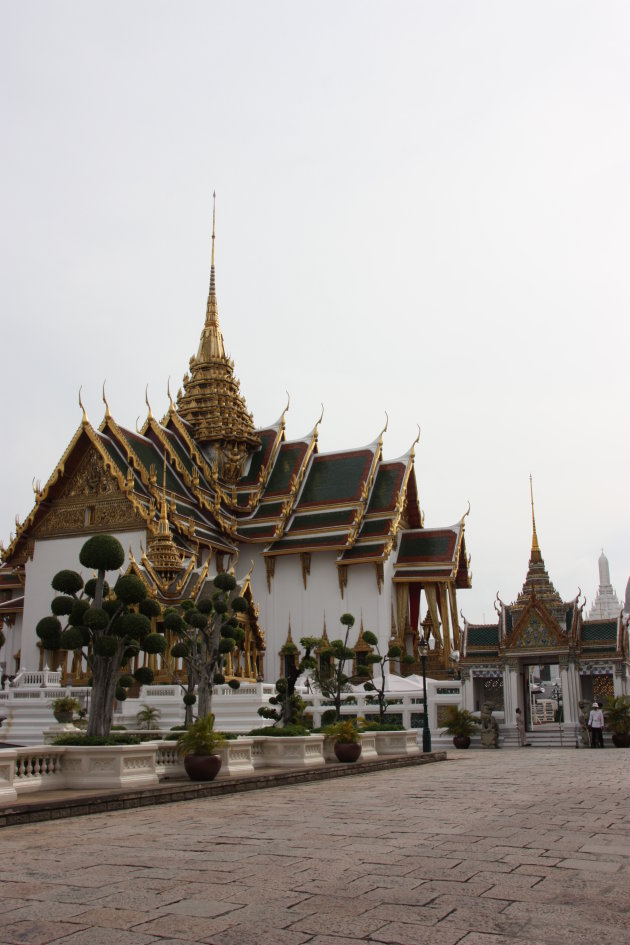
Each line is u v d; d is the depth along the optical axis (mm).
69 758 16781
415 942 6527
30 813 13430
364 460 60125
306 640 32312
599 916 7262
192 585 42812
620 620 41688
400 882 8648
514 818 13547
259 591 57375
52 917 7375
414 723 39719
